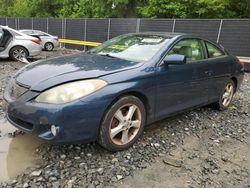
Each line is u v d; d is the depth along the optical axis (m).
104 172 3.03
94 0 29.12
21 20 25.38
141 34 4.61
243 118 5.14
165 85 3.82
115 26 17.53
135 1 26.95
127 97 3.38
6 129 4.01
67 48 20.86
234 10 21.45
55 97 2.95
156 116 3.86
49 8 35.91
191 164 3.33
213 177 3.10
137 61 3.77
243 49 12.11
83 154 3.36
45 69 3.39
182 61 3.72
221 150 3.77
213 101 5.10
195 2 20.58
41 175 2.92
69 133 2.98
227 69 5.21
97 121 3.12
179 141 3.93
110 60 3.82
